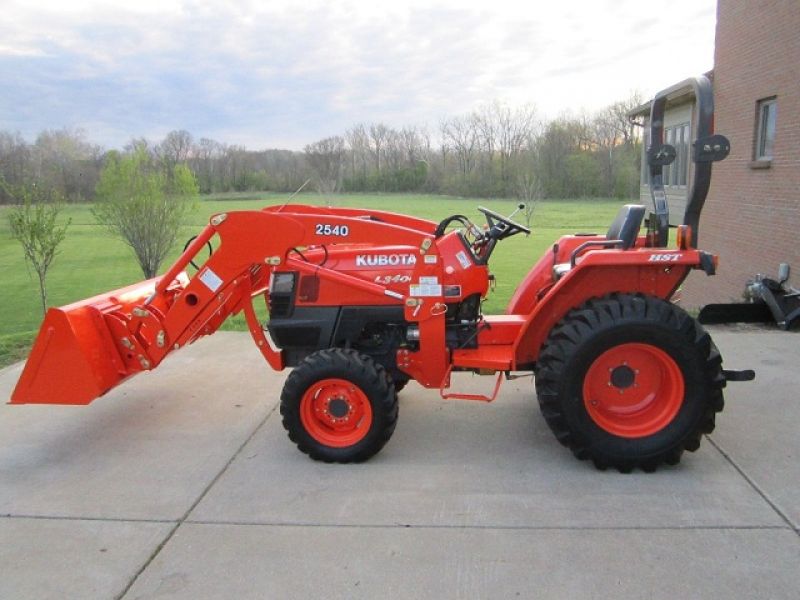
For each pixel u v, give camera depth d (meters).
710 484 3.52
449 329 4.17
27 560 2.98
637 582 2.71
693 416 3.59
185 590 2.74
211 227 3.99
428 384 4.11
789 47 9.71
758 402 4.66
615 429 3.68
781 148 10.02
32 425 4.58
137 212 13.82
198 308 4.10
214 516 3.32
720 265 12.39
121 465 3.94
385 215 4.69
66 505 3.46
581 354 3.58
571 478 3.64
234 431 4.43
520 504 3.36
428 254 3.84
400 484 3.62
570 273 3.72
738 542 2.97
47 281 14.83
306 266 4.10
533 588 2.69
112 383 4.16
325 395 3.90
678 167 15.09
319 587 2.74
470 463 3.86
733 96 11.71
